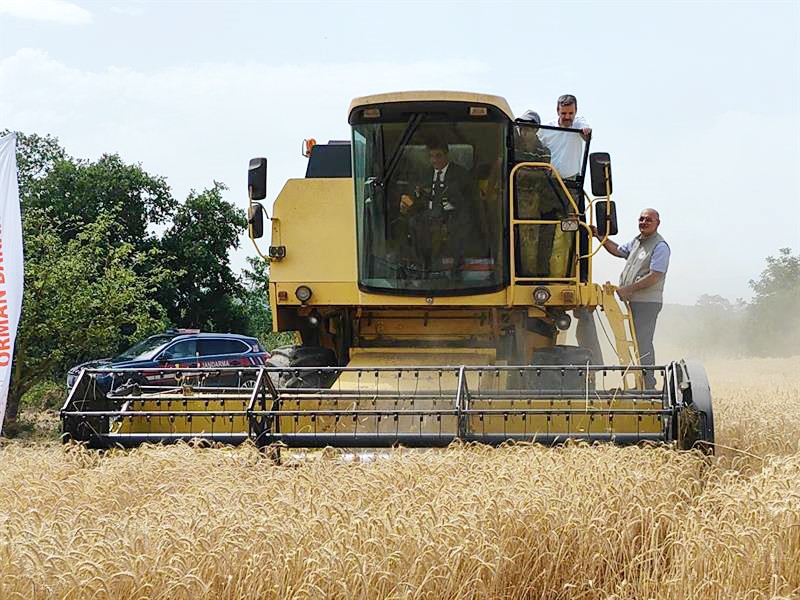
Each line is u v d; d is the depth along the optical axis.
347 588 5.33
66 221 32.81
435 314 10.50
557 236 10.07
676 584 5.88
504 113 9.70
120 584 5.37
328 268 10.20
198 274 36.50
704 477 7.55
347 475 7.14
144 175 36.19
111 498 7.02
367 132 9.89
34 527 6.24
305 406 9.14
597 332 10.67
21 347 18.06
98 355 23.36
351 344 10.63
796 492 6.64
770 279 49.78
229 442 8.27
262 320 38.41
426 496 6.65
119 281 19.55
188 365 20.75
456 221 9.91
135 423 9.23
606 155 9.87
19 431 18.23
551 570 6.20
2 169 11.14
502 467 7.16
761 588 5.88
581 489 6.82
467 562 5.80
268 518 6.01
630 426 8.66
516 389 9.20
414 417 8.98
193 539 5.73
